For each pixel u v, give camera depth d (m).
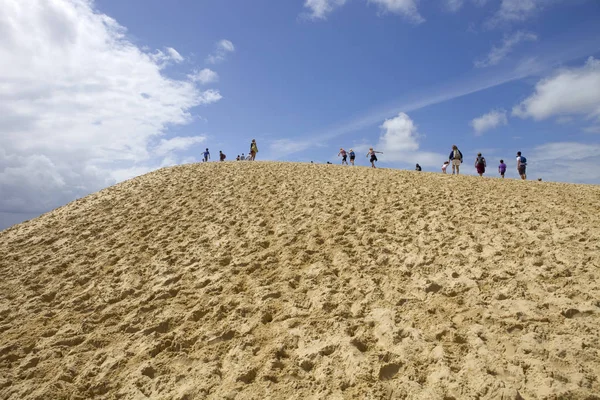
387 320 4.96
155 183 16.14
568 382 3.44
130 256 8.78
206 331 5.32
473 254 6.66
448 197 10.83
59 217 13.02
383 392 3.66
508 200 10.12
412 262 6.65
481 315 4.76
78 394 4.36
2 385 4.64
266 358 4.50
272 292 6.10
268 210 11.12
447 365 3.89
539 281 5.36
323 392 3.80
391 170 16.88
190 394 4.05
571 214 8.34
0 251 10.18
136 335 5.48
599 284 5.02
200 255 8.30
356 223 9.16
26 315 6.57
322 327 5.00
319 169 17.33
